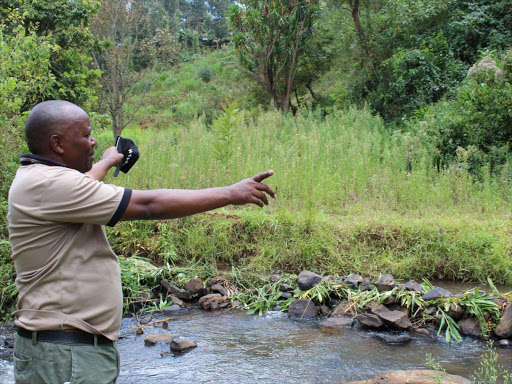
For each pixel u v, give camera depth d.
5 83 6.65
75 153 2.24
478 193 7.76
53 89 9.38
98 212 2.08
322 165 8.78
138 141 15.80
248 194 2.20
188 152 9.95
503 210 7.44
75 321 2.10
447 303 4.93
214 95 23.17
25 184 2.12
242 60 17.22
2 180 6.80
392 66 14.27
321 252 6.45
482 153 9.31
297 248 6.52
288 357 4.30
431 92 13.19
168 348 4.57
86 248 2.16
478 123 9.77
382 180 8.30
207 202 2.15
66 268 2.12
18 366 2.14
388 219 6.71
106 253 2.22
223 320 5.28
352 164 9.19
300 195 7.93
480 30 14.19
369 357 4.26
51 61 10.34
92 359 2.13
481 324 4.71
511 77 9.73
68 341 2.09
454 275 6.12
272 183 8.15
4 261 5.92
